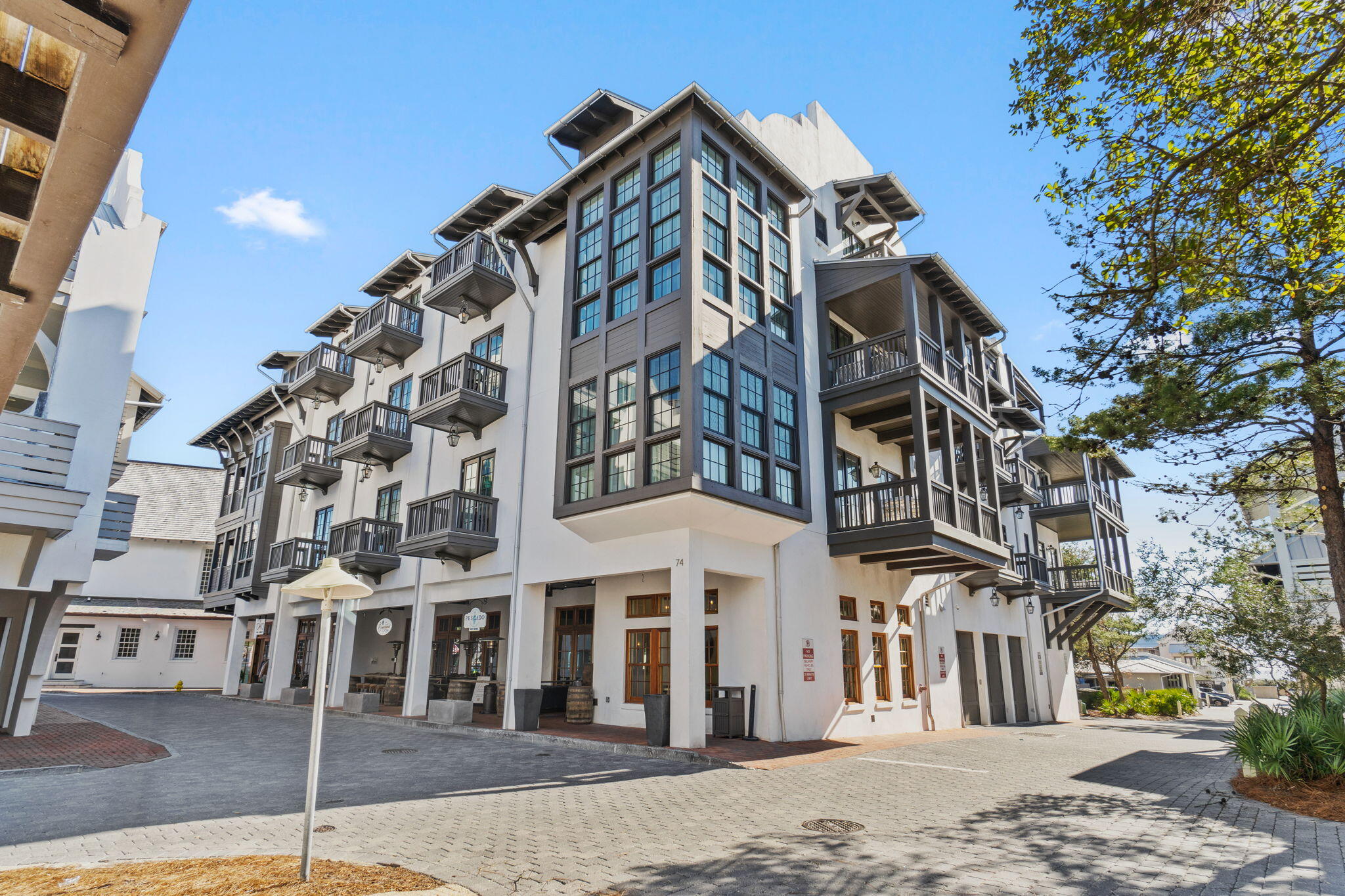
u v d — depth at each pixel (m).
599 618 16.44
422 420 18.06
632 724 15.05
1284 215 6.66
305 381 24.11
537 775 9.92
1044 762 12.01
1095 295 7.33
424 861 5.88
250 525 27.75
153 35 2.69
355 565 19.11
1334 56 5.45
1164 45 6.40
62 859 5.86
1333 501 9.93
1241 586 14.07
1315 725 9.51
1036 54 7.01
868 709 15.37
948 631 19.27
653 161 14.13
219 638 34.41
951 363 16.78
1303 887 5.43
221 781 9.41
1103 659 34.38
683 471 11.72
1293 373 9.46
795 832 6.91
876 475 17.52
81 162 3.13
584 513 13.13
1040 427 22.30
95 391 13.53
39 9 2.49
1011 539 23.61
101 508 13.42
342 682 20.91
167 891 4.87
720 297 13.31
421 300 19.23
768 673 13.17
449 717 15.84
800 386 14.79
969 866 5.88
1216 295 8.26
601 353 13.85
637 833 6.84
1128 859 6.13
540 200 16.28
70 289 13.55
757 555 13.56
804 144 18.20
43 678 14.19
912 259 15.25
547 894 5.17
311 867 5.52
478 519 16.72
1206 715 30.00
